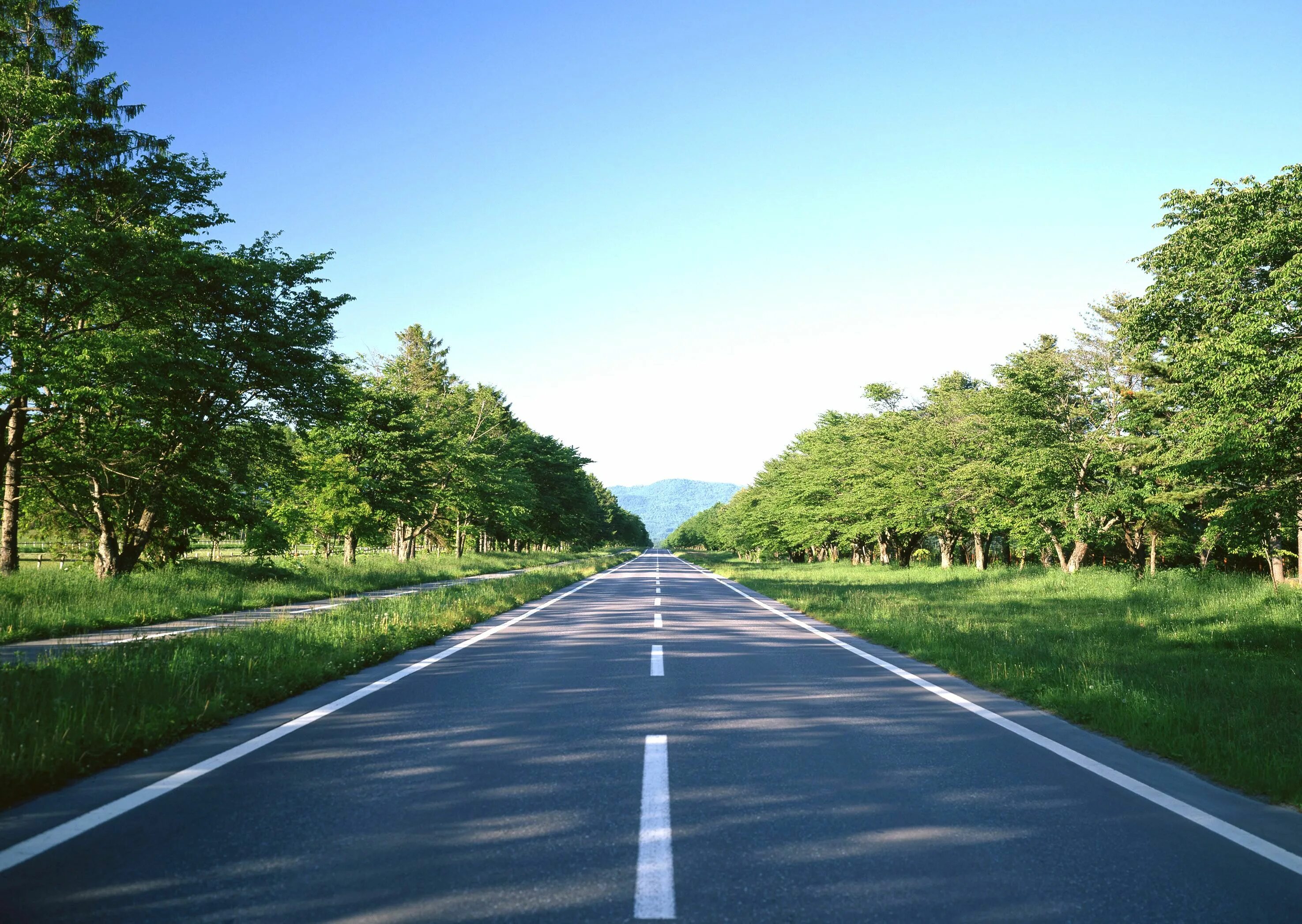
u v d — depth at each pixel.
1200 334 19.72
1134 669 10.45
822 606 20.08
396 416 40.56
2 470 20.31
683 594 27.14
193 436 22.02
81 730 5.71
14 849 3.97
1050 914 3.36
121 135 18.56
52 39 19.08
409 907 3.35
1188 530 33.47
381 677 9.51
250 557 31.00
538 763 5.68
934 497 42.19
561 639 13.55
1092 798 4.98
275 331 22.38
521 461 74.94
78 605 15.69
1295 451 14.89
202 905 3.35
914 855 4.00
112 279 16.86
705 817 4.53
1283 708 8.04
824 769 5.58
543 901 3.42
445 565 45.38
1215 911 3.41
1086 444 29.42
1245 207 17.61
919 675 9.99
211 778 5.26
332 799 4.82
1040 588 27.62
